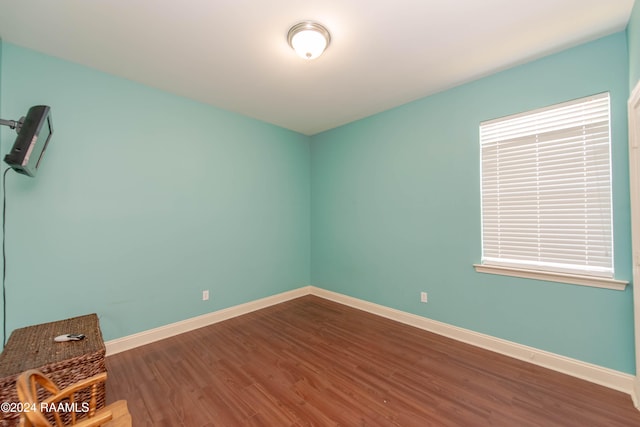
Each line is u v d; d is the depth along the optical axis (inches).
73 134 87.4
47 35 74.3
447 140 107.3
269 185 146.3
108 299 94.3
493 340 95.2
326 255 158.6
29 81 80.1
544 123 86.1
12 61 77.7
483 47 80.6
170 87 105.0
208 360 89.6
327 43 76.2
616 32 73.6
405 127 120.9
